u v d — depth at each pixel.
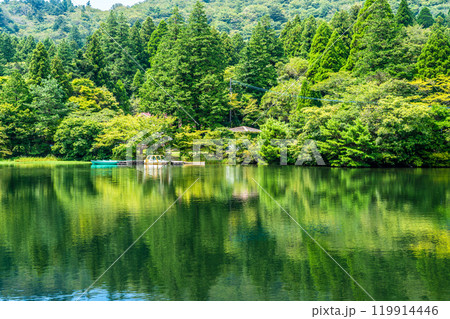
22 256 8.33
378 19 44.69
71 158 49.06
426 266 7.67
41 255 8.40
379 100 36.06
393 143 35.56
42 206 14.37
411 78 44.09
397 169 34.50
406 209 13.60
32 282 7.02
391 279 7.06
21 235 10.02
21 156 49.03
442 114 36.47
